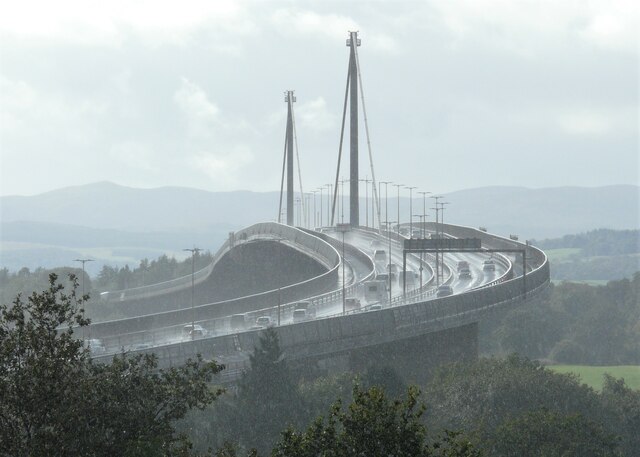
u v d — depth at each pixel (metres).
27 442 81.12
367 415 82.62
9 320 83.62
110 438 84.94
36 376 81.19
